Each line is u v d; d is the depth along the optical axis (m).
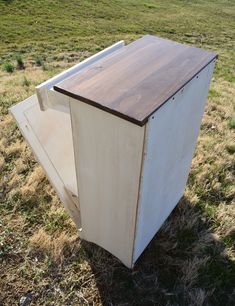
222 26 18.41
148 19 17.62
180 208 2.63
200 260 2.24
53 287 2.10
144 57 1.81
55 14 15.78
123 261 2.18
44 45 11.46
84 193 1.97
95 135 1.58
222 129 3.93
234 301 2.09
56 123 2.21
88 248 2.32
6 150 3.18
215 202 2.79
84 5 17.83
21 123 2.07
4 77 6.21
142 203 1.75
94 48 11.43
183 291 2.11
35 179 2.84
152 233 2.27
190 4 23.11
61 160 2.28
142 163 1.50
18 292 2.07
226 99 5.18
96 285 2.12
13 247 2.32
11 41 12.04
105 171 1.70
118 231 1.98
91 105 1.42
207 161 3.26
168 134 1.68
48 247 2.28
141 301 2.05
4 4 15.45
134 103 1.38
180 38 14.94
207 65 1.81
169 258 2.26
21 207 2.61
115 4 19.28
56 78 1.75
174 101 1.56
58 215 2.53
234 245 2.41
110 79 1.57
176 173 2.20
